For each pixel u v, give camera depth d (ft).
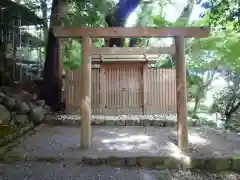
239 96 23.84
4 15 29.37
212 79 26.61
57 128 20.54
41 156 12.59
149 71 25.21
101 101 25.18
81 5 25.03
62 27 13.67
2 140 14.60
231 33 23.39
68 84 24.98
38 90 28.66
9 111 19.57
